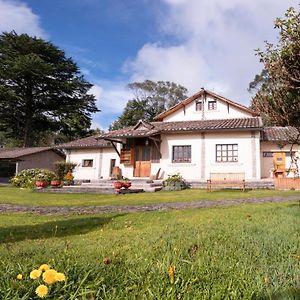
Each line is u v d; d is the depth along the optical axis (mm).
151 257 3211
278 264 2941
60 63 41375
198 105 23719
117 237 4754
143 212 8406
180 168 20094
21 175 22375
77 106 40750
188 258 3207
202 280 2480
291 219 5805
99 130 57719
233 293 2230
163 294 2215
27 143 40312
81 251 3604
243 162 18984
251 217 6402
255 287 2344
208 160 19641
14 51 39844
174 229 5172
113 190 16250
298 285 2383
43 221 7324
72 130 43188
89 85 42750
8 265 2729
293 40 5219
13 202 12016
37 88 40469
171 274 2430
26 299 2045
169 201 11375
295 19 5250
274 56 5430
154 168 20625
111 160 24609
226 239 4164
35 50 40531
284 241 3887
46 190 17391
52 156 33125
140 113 54094
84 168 25312
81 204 11234
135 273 2656
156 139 20125
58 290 2158
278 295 2195
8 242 4660
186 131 19922
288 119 5367
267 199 11203
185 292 2229
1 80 38469
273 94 5449
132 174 21062
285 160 21047
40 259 3068
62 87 39875
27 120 40500
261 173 21281
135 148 21297
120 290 2260
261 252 3416
